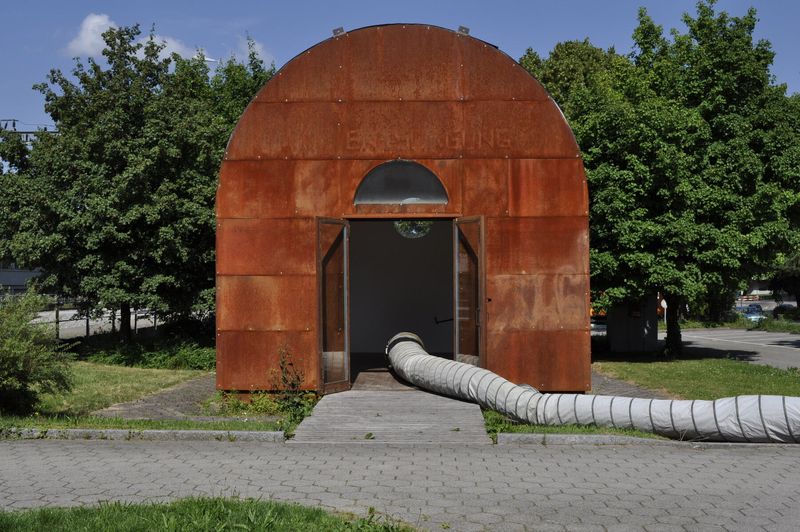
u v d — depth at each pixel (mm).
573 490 7086
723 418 9266
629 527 5957
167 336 22406
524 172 13273
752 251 21562
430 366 12992
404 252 20766
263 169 13281
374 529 5598
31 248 20234
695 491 7051
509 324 13078
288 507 6090
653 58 23891
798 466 8102
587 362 13039
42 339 10531
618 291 20328
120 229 20281
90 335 25359
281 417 11664
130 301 20500
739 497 6828
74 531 5406
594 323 32562
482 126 13352
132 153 20453
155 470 7773
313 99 13383
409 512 6340
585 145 21359
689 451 8891
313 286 13125
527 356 13039
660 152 20047
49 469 7762
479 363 12961
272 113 13359
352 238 20750
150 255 20375
